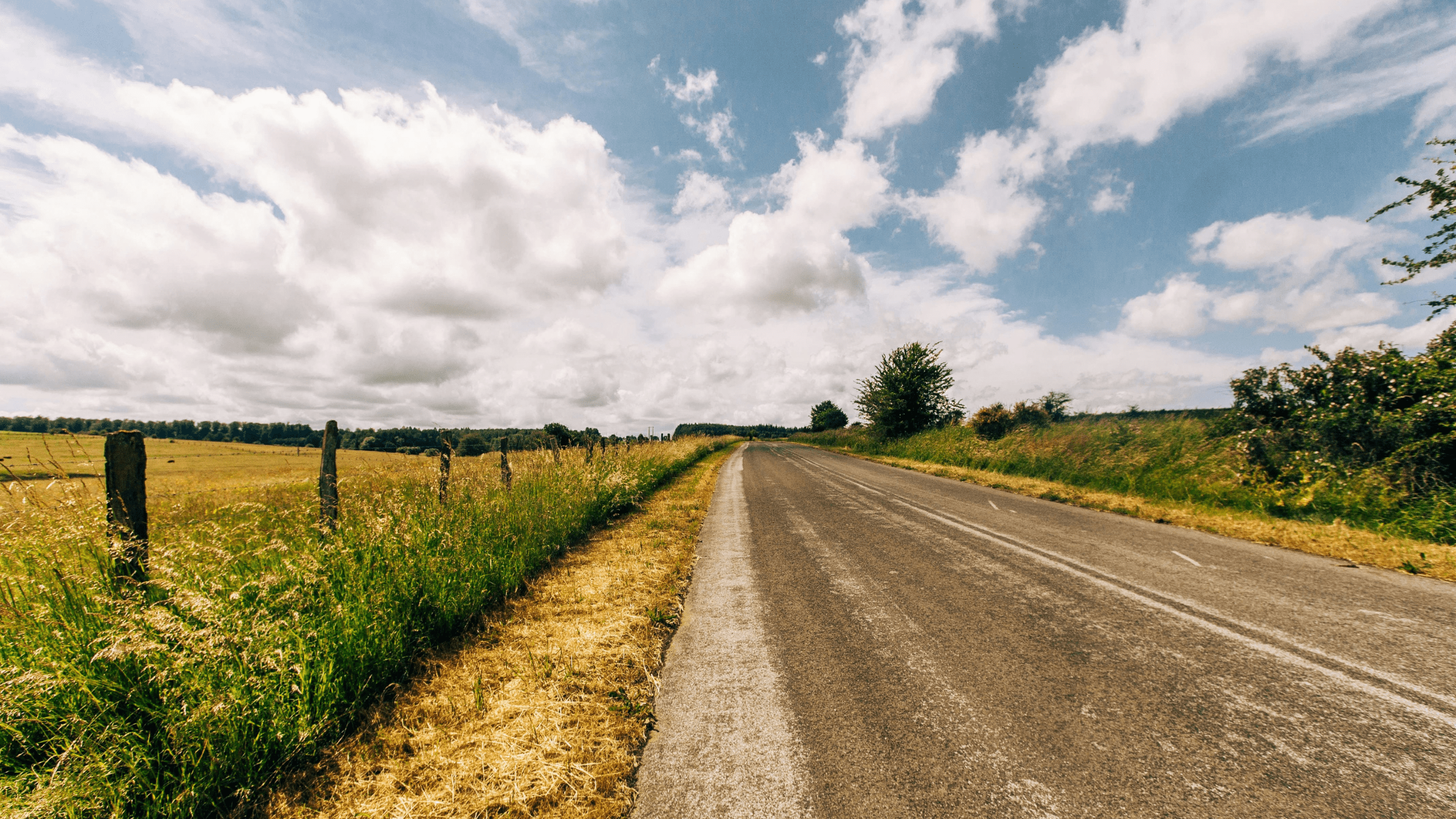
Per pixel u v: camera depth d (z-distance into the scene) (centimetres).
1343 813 185
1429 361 717
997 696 282
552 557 619
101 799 202
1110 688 282
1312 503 688
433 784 236
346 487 540
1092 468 1095
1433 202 727
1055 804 199
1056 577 488
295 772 247
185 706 235
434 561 445
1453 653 304
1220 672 294
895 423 2630
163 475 659
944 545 632
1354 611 377
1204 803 195
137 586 273
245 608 305
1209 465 879
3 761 213
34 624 253
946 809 201
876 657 339
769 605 455
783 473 1720
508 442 799
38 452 275
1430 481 638
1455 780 198
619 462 1154
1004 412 1812
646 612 436
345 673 302
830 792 215
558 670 338
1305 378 837
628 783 231
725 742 256
